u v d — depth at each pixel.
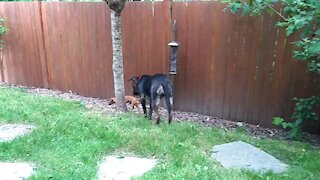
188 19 3.14
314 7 1.87
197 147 2.31
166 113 3.31
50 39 4.11
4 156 2.10
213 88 3.19
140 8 3.36
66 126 2.62
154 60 3.43
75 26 3.84
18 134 2.50
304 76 2.73
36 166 1.99
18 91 4.11
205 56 3.15
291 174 1.90
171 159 2.09
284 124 2.58
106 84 3.80
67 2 3.81
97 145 2.25
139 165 2.01
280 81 2.84
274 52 2.81
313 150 2.37
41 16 4.08
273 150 2.32
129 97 3.45
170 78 3.37
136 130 2.60
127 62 3.59
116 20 3.09
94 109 3.30
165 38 3.30
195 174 1.87
